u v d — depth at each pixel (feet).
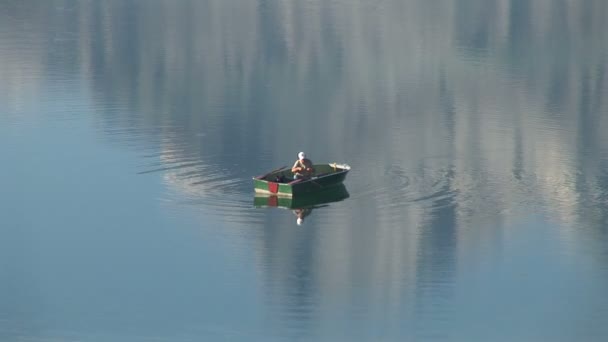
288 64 499.10
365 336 211.61
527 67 495.41
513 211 283.38
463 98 424.05
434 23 636.89
